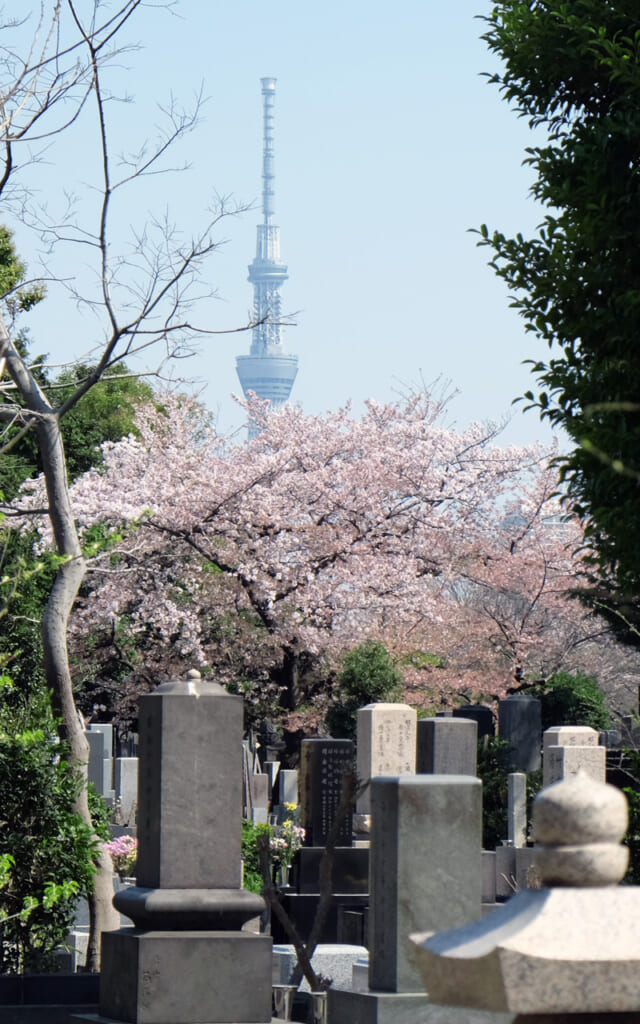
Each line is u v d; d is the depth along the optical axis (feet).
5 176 77.15
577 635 229.04
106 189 78.38
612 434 53.83
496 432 220.84
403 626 226.99
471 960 14.51
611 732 199.72
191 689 45.21
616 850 14.78
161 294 79.66
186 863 44.52
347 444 216.54
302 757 130.82
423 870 39.17
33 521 128.88
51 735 72.69
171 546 207.31
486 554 226.38
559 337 60.39
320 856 114.42
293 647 205.98
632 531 53.06
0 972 60.90
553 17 60.08
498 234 61.62
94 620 205.26
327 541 207.10
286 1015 59.41
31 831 60.44
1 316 79.46
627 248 56.44
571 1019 14.79
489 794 146.41
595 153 56.70
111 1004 44.80
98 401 281.33
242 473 200.75
